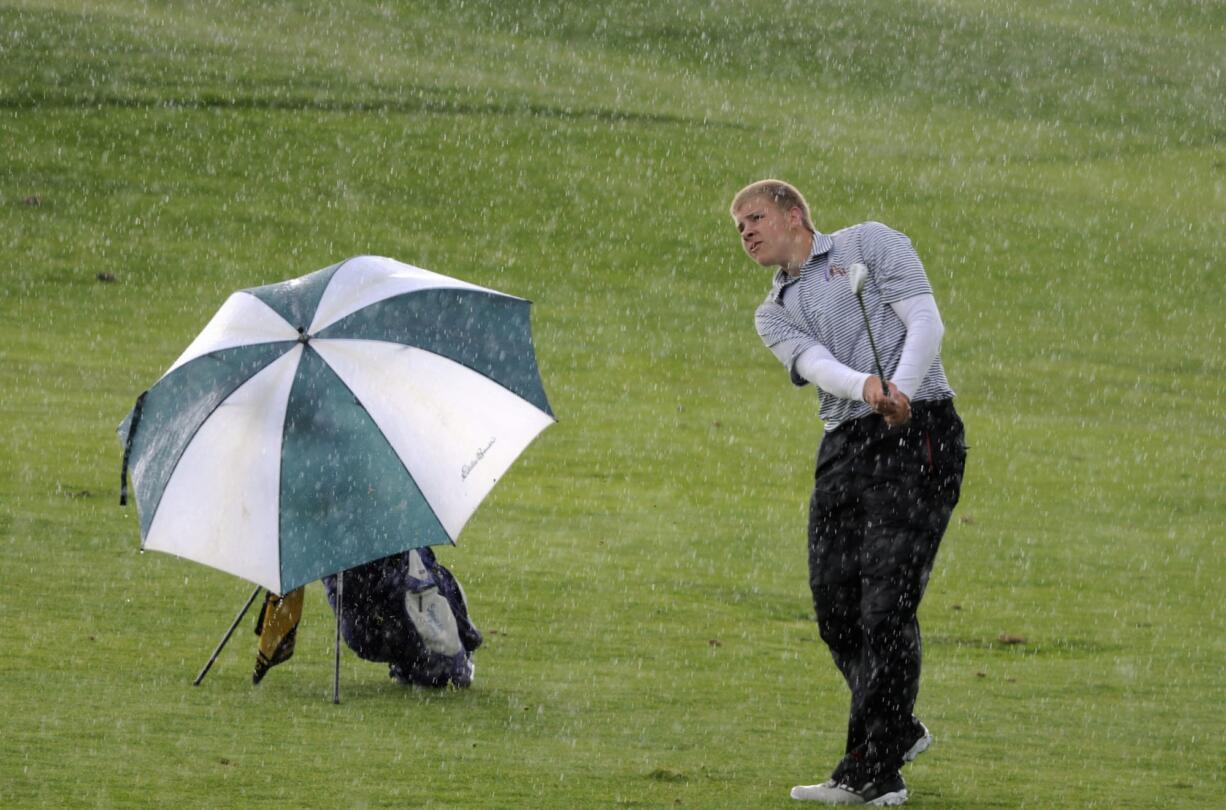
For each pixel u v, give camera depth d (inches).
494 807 845.8
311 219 5684.1
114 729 1001.5
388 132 6673.2
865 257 921.5
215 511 1104.2
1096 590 2034.9
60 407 3083.2
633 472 2839.6
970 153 7480.3
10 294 4534.9
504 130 6914.4
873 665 890.7
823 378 890.7
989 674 1461.6
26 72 6742.1
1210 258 5959.6
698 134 7229.3
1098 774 1002.7
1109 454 3339.1
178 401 1139.9
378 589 1198.3
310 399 1114.7
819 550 933.2
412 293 1166.3
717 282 5378.9
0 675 1161.4
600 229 5861.2
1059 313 5231.3
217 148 6254.9
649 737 1071.6
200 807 821.2
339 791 867.4
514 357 1171.9
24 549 1776.6
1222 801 922.7
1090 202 6688.0
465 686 1227.2
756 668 1402.6
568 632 1537.9
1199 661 1574.8
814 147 7263.8
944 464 898.1
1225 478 3110.2
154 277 4904.0
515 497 2498.8
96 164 5920.3
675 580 1899.6
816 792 892.0
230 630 1187.9
